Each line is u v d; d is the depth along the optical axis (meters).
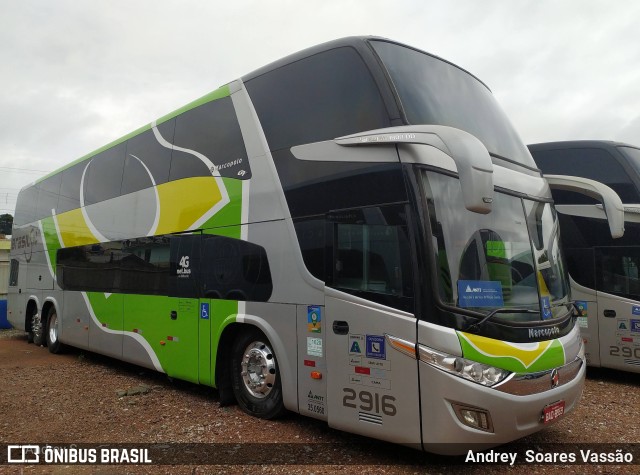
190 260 6.90
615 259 8.27
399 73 5.14
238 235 6.14
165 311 7.33
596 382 8.28
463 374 4.14
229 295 6.20
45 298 11.70
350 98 5.15
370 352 4.62
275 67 6.06
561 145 9.16
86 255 9.90
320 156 5.29
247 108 6.24
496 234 4.82
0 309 17.50
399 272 4.48
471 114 5.61
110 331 8.80
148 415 6.31
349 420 4.76
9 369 9.53
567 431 5.70
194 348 6.72
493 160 5.23
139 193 8.25
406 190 4.49
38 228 12.44
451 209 4.56
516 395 4.27
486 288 4.54
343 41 5.44
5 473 4.66
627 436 5.55
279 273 5.56
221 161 6.52
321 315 5.07
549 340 4.74
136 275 8.14
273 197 5.72
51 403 6.94
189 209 7.00
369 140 4.73
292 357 5.36
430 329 4.23
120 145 9.04
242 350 6.23
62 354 11.28
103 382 8.24
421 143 4.30
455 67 6.01
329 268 5.03
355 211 4.88
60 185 11.38
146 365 7.75
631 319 8.02
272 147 5.83
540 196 5.68
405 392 4.35
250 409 6.05
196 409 6.48
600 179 8.60
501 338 4.34
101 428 5.86
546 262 5.34
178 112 7.52
